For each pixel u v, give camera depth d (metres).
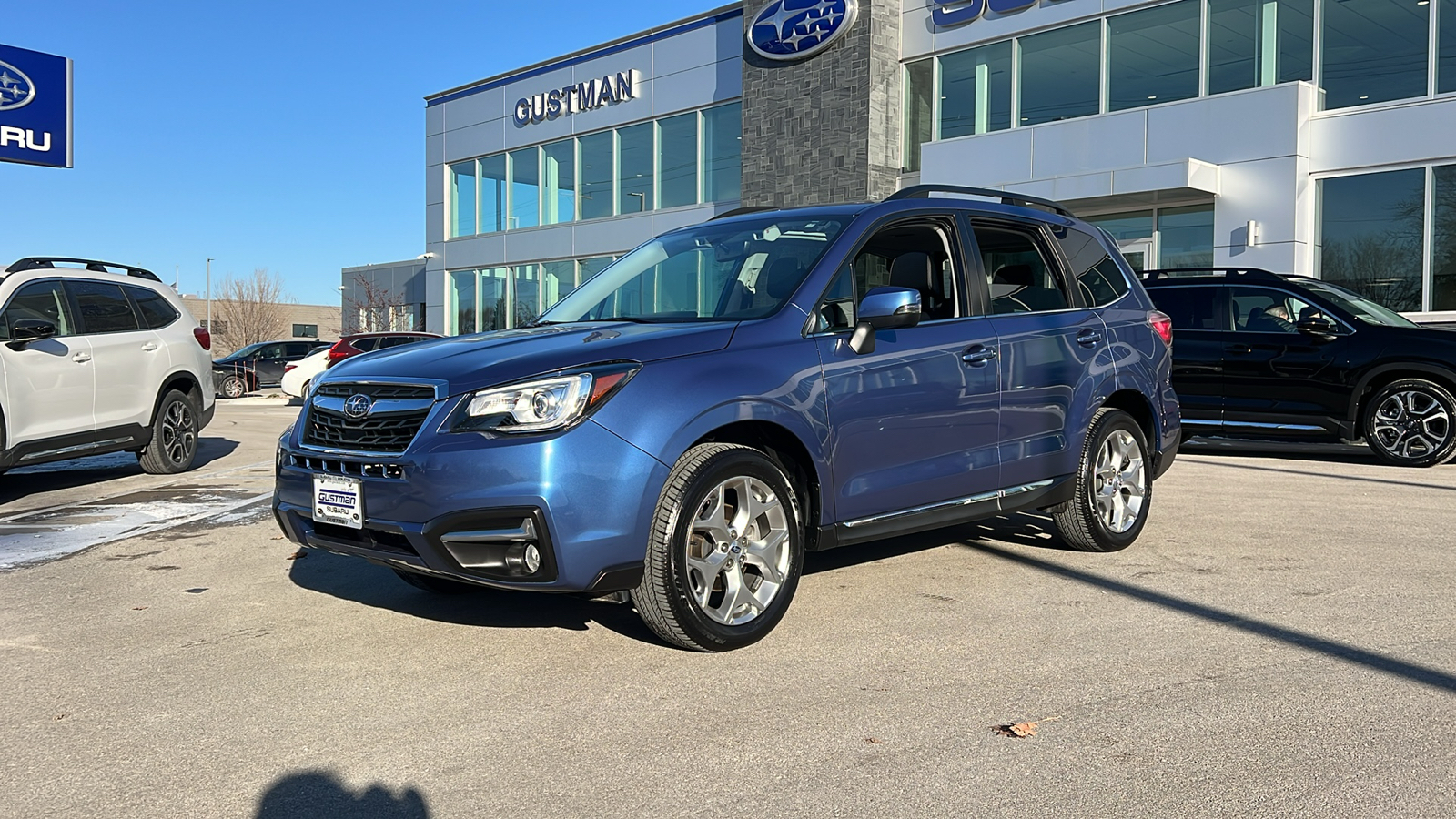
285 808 2.69
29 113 23.72
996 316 5.04
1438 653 3.84
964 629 4.20
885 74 20.05
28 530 6.64
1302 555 5.53
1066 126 16.80
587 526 3.57
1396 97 14.45
